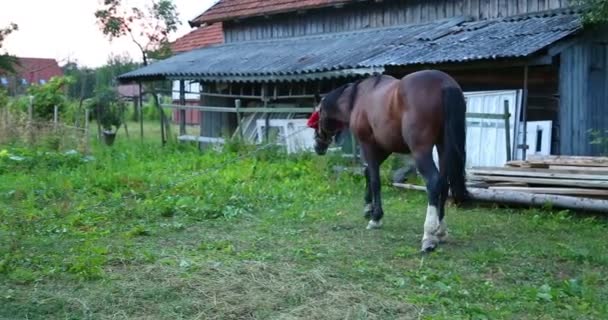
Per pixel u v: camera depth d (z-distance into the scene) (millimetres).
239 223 8477
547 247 6949
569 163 9203
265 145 13898
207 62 17891
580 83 11102
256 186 11242
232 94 18609
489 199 9188
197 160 14531
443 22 14570
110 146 18141
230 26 21219
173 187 10891
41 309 5059
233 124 18734
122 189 11102
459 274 6012
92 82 36500
